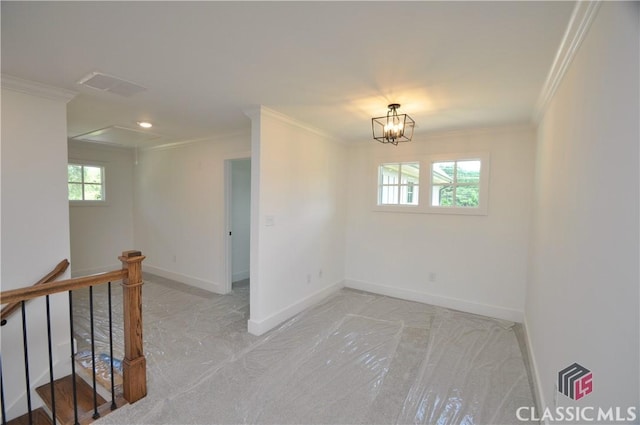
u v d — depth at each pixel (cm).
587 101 140
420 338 306
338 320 348
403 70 204
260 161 301
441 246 398
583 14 135
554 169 210
